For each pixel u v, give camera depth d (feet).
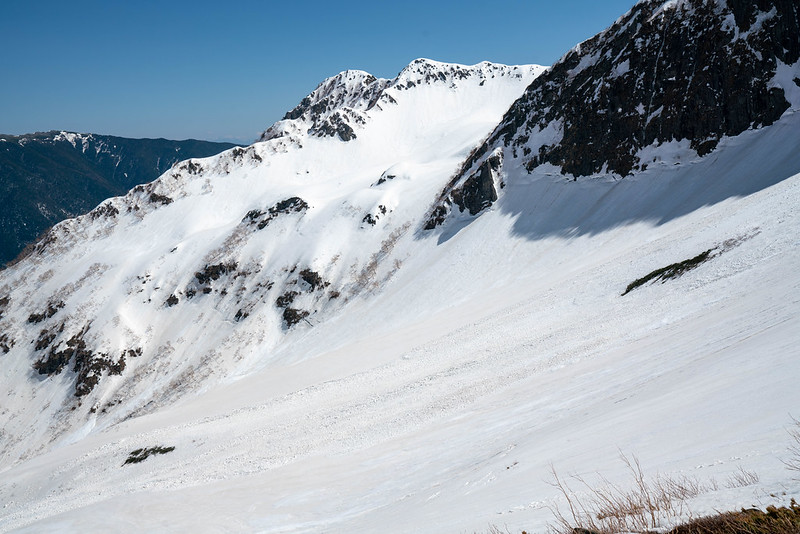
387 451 81.20
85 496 133.49
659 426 26.66
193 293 450.71
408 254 381.60
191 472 118.01
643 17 343.46
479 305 248.52
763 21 264.72
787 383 23.04
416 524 27.86
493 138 406.62
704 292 104.47
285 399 174.60
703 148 264.52
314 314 387.14
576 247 266.98
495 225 335.26
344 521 46.16
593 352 97.96
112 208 622.54
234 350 379.96
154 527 63.41
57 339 438.40
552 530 14.42
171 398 356.18
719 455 16.83
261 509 63.46
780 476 11.76
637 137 297.94
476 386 111.96
